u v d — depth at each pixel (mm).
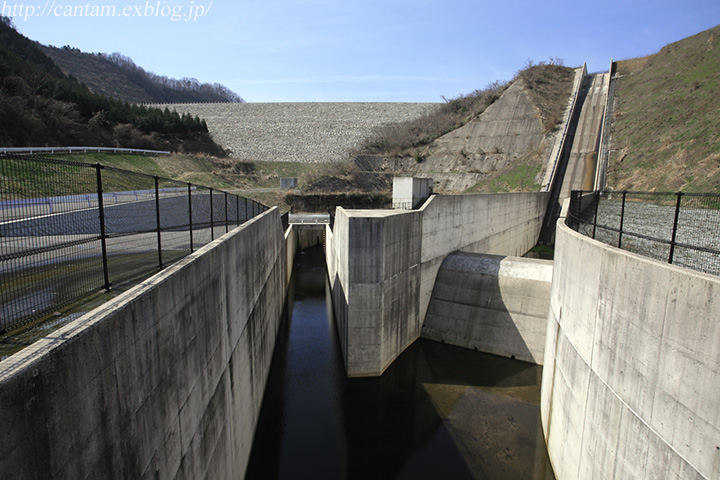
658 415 8008
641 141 44844
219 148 75812
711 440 6828
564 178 46344
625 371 9117
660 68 58250
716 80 45656
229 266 11758
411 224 21812
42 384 4047
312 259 47656
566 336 12984
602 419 10055
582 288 11680
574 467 11562
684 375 7398
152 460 6535
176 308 7578
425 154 59719
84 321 5020
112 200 26797
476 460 14750
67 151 42812
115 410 5430
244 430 13508
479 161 55031
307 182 58281
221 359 10703
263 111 94125
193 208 31188
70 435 4508
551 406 14398
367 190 56500
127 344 5738
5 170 8828
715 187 28531
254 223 16750
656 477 8000
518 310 22484
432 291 25328
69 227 11539
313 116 89750
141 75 165625
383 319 19844
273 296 22953
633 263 8969
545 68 68562
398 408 17781
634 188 37250
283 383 19688
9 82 48250
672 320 7711
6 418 3574
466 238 28859
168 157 59594
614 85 61281
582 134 52156
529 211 40219
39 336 6102
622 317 9320
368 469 14289
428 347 23562
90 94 64500
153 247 16234
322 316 29078
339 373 20656
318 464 14484
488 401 18297
